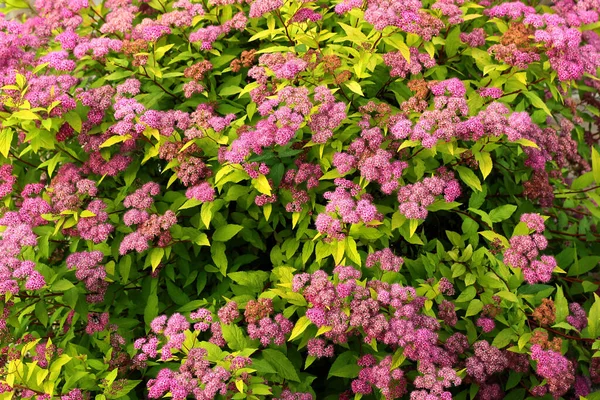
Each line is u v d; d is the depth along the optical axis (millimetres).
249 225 1428
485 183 1470
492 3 1620
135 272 1423
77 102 1430
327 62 1382
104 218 1380
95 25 1639
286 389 1287
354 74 1428
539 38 1412
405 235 1342
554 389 1274
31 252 1390
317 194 1427
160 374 1240
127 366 1352
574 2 1613
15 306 1331
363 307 1241
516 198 1476
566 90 1457
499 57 1414
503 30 1498
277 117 1326
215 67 1494
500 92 1400
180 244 1404
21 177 1506
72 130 1426
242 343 1282
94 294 1376
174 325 1272
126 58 1517
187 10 1519
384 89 1482
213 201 1366
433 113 1309
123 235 1432
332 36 1454
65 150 1448
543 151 1451
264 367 1259
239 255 1488
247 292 1364
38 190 1448
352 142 1362
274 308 1334
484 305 1310
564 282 1451
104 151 1423
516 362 1313
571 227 1502
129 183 1438
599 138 1731
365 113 1394
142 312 1433
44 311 1335
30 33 1597
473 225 1374
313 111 1354
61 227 1417
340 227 1287
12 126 1405
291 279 1321
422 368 1235
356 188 1335
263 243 1465
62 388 1283
